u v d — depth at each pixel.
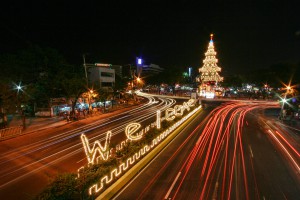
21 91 38.78
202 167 22.23
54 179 16.70
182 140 32.12
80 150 27.47
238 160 24.25
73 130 38.50
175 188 18.09
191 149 27.89
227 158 24.78
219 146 29.23
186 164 22.97
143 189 17.92
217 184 18.77
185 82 144.38
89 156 19.20
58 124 42.78
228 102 83.75
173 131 35.06
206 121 47.34
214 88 116.19
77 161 23.91
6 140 31.89
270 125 44.06
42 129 38.69
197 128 40.31
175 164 22.97
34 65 58.00
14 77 49.12
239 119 49.97
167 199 16.55
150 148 26.06
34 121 45.56
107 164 20.00
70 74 56.88
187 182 19.08
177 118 40.97
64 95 50.81
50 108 50.88
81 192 15.18
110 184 17.72
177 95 116.19
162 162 23.50
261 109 67.06
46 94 50.50
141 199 16.52
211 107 70.75
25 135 34.84
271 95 105.00
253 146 29.41
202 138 33.25
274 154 26.45
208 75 99.38
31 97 40.47
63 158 24.81
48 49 60.25
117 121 47.22
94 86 56.00
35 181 19.44
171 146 29.17
